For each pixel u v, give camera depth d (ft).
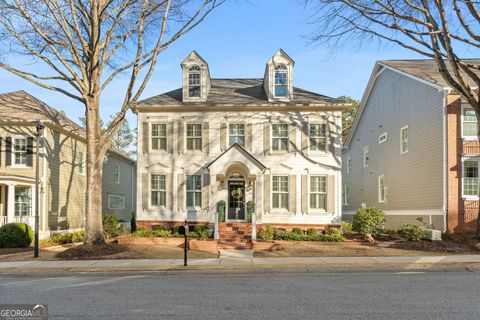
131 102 56.08
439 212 64.23
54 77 55.36
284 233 60.44
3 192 71.51
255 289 30.35
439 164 64.75
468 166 63.31
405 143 77.97
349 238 61.05
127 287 31.68
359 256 46.68
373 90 94.84
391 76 84.12
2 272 39.50
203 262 43.24
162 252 49.83
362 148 102.78
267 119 69.92
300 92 74.38
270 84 70.08
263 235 58.80
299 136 69.67
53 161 74.43
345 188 116.88
